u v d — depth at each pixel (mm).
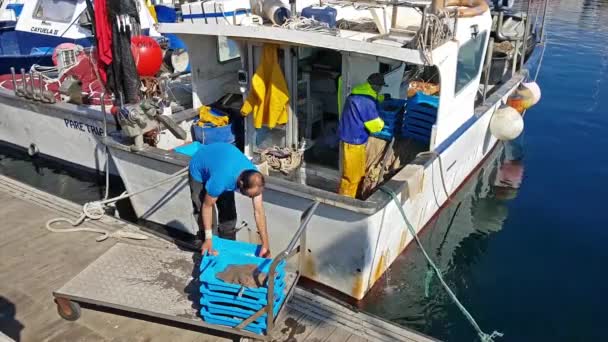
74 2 9469
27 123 7895
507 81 7969
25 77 7758
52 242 5117
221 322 3684
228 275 3543
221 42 6504
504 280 5551
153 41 6406
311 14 5477
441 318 4910
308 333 3865
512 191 7535
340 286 4871
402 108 5816
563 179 7973
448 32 4902
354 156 5098
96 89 7328
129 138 5754
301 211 4719
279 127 5844
